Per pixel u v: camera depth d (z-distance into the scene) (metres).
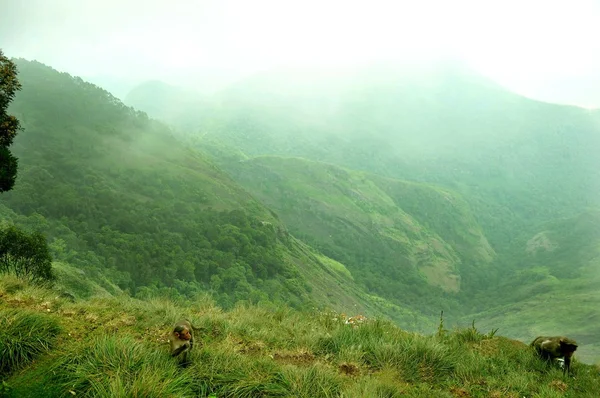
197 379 5.01
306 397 4.86
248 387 4.95
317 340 6.91
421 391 5.51
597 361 8.24
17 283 8.28
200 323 7.00
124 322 6.70
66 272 32.19
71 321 6.53
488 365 6.76
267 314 9.02
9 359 5.00
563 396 5.85
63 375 4.82
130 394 4.35
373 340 6.97
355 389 5.02
